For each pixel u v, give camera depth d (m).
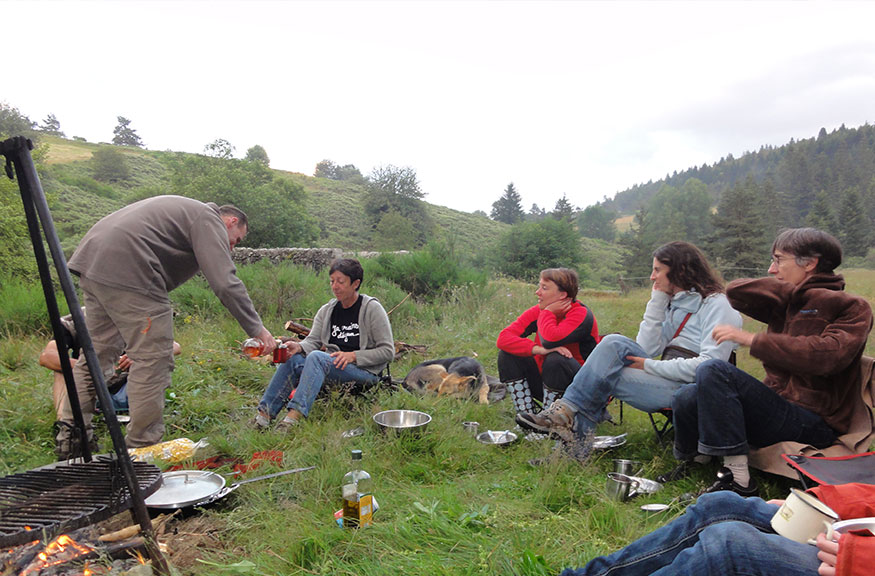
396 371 5.86
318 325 4.61
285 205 42.09
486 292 10.78
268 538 2.45
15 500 2.15
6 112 53.50
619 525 2.53
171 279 3.59
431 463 3.44
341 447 3.41
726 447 2.91
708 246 55.78
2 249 11.68
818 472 2.25
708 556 1.67
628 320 10.86
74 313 2.08
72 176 61.19
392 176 77.81
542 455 3.50
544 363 4.18
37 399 4.15
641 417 4.54
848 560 1.44
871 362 2.68
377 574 2.14
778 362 2.75
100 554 2.11
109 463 2.33
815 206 84.19
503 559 2.17
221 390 4.77
